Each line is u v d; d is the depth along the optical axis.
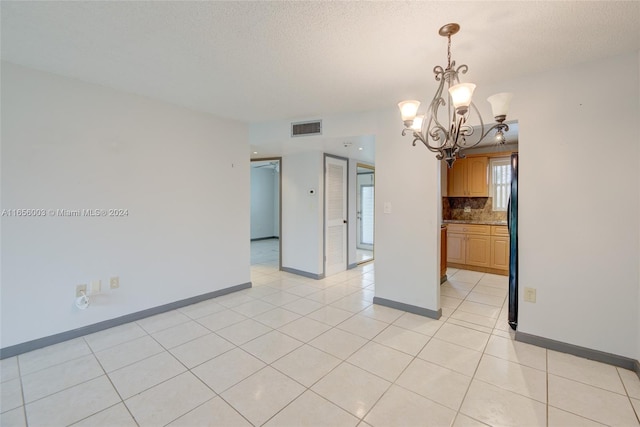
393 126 3.30
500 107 1.71
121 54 2.18
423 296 3.16
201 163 3.55
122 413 1.75
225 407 1.80
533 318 2.55
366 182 7.37
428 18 1.73
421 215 3.15
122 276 2.93
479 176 5.15
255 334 2.75
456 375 2.12
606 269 2.26
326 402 1.84
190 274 3.48
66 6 1.63
